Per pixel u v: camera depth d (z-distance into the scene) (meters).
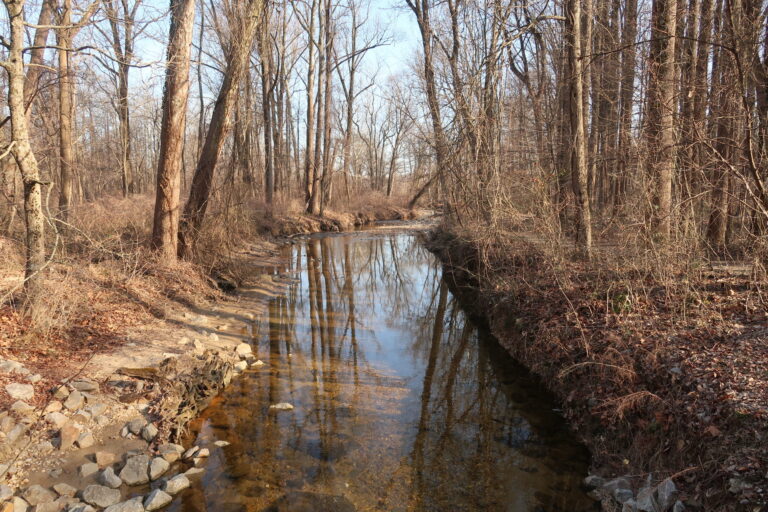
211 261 12.85
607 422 5.59
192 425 6.17
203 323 9.70
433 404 7.05
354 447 5.82
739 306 6.27
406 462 5.54
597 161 10.77
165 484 4.84
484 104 10.53
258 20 11.87
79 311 8.13
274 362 8.48
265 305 12.12
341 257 19.95
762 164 7.09
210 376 7.17
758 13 7.42
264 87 25.41
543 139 13.05
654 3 8.42
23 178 6.69
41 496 4.43
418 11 16.72
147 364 7.12
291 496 4.86
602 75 11.93
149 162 38.75
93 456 5.14
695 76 8.38
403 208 39.34
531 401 6.95
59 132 13.19
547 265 8.98
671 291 7.04
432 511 4.69
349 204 36.50
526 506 4.77
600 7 11.77
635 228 7.83
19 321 6.94
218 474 5.18
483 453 5.73
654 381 5.44
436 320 11.52
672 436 4.71
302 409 6.77
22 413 5.28
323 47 27.89
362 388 7.56
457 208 14.14
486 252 10.49
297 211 28.39
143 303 9.53
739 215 8.89
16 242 10.09
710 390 4.74
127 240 11.97
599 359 6.22
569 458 5.58
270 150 26.00
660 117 7.80
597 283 7.84
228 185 15.38
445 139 11.81
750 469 3.78
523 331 8.34
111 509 4.43
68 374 6.34
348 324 11.02
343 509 4.70
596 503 4.75
